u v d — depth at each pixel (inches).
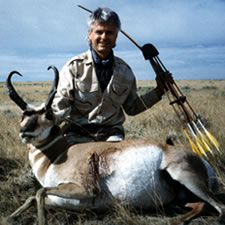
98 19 148.0
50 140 133.6
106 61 152.7
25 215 129.2
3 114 454.6
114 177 125.7
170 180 133.2
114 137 156.6
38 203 115.3
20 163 190.1
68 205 124.6
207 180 131.7
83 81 153.3
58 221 124.6
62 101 152.9
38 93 1400.1
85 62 153.7
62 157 131.0
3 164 187.3
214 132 235.8
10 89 129.3
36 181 165.9
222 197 146.9
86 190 121.2
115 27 151.3
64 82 154.2
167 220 123.8
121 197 126.6
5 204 139.3
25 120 128.7
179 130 274.8
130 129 277.6
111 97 156.2
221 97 624.7
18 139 237.0
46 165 132.2
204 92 1027.9
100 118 156.6
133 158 127.5
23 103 131.6
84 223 123.3
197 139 161.0
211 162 172.4
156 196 129.6
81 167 124.4
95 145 133.3
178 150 134.1
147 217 127.4
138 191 126.8
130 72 164.2
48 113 130.3
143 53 172.1
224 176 162.7
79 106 157.3
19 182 160.9
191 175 125.5
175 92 166.6
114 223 123.0
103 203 127.2
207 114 330.0
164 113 349.4
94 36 150.6
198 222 121.6
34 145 135.2
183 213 132.7
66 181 123.4
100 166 125.6
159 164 129.3
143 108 171.8
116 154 128.9
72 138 157.2
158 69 169.9
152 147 131.3
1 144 218.5
